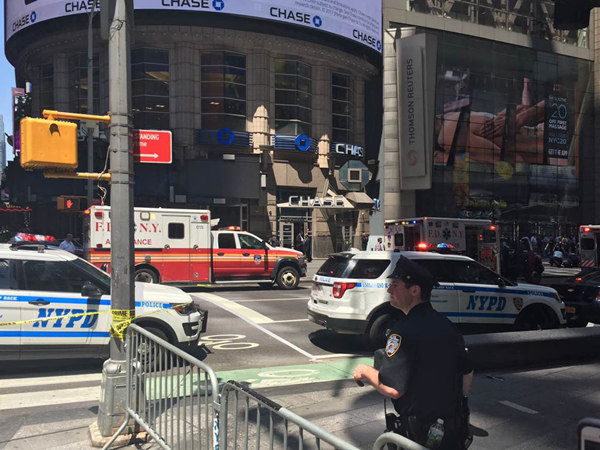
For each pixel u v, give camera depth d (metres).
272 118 28.92
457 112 35.66
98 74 27.45
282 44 28.33
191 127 27.00
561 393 5.87
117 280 4.40
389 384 2.31
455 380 2.41
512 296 8.87
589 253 19.42
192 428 3.29
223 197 27.08
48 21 26.56
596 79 42.34
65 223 27.81
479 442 4.49
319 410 5.30
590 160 42.19
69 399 5.59
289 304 12.99
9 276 6.48
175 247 15.02
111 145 4.47
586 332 7.73
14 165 29.16
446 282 8.52
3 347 6.31
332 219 30.53
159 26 26.08
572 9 5.16
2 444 4.30
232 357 7.71
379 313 7.91
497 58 37.50
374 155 33.91
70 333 6.58
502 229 37.12
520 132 38.53
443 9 35.78
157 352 3.86
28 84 31.06
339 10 29.45
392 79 33.16
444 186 35.03
